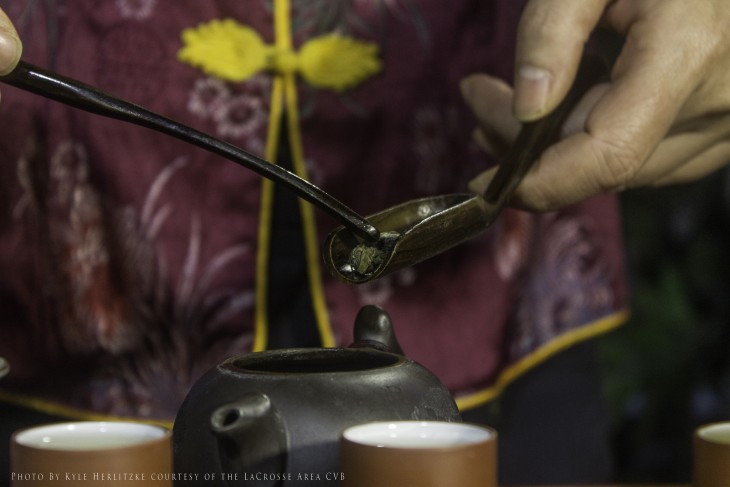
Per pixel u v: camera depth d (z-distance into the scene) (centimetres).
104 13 94
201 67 94
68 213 95
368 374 69
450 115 97
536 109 80
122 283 95
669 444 180
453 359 99
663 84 80
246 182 94
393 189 97
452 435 67
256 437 67
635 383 180
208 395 69
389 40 96
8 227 96
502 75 98
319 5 95
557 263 102
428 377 72
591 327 103
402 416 69
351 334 96
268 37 94
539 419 104
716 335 179
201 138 71
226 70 94
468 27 97
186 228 95
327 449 68
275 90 95
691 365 180
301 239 96
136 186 94
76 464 64
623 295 104
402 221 75
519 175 79
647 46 81
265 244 95
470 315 99
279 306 97
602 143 80
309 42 95
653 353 180
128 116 71
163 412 96
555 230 101
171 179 94
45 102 95
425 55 96
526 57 81
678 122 85
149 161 94
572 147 81
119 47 94
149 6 94
